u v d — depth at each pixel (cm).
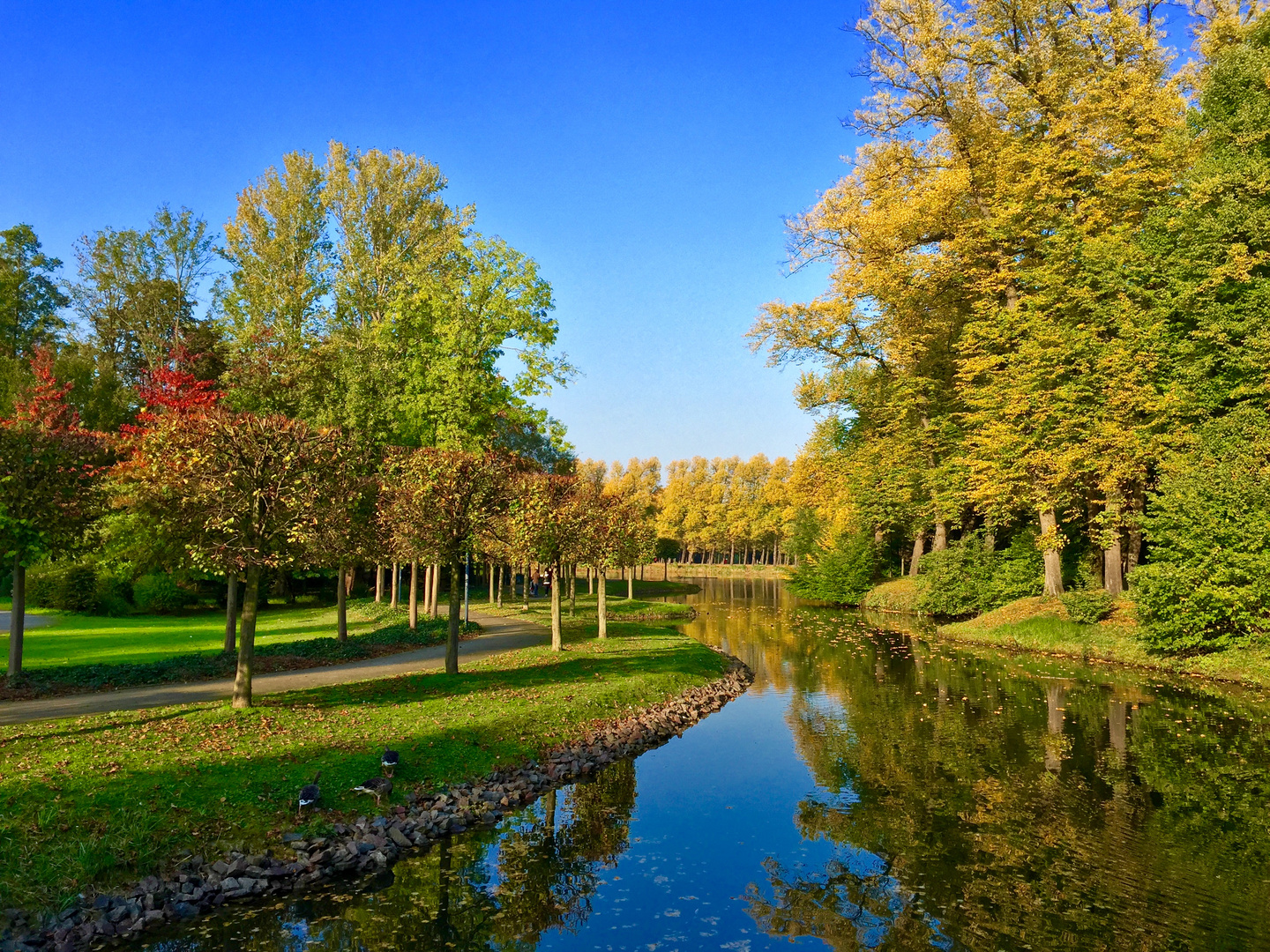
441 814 1123
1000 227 3116
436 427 2378
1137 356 2619
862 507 5225
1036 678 2295
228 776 1081
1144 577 2342
